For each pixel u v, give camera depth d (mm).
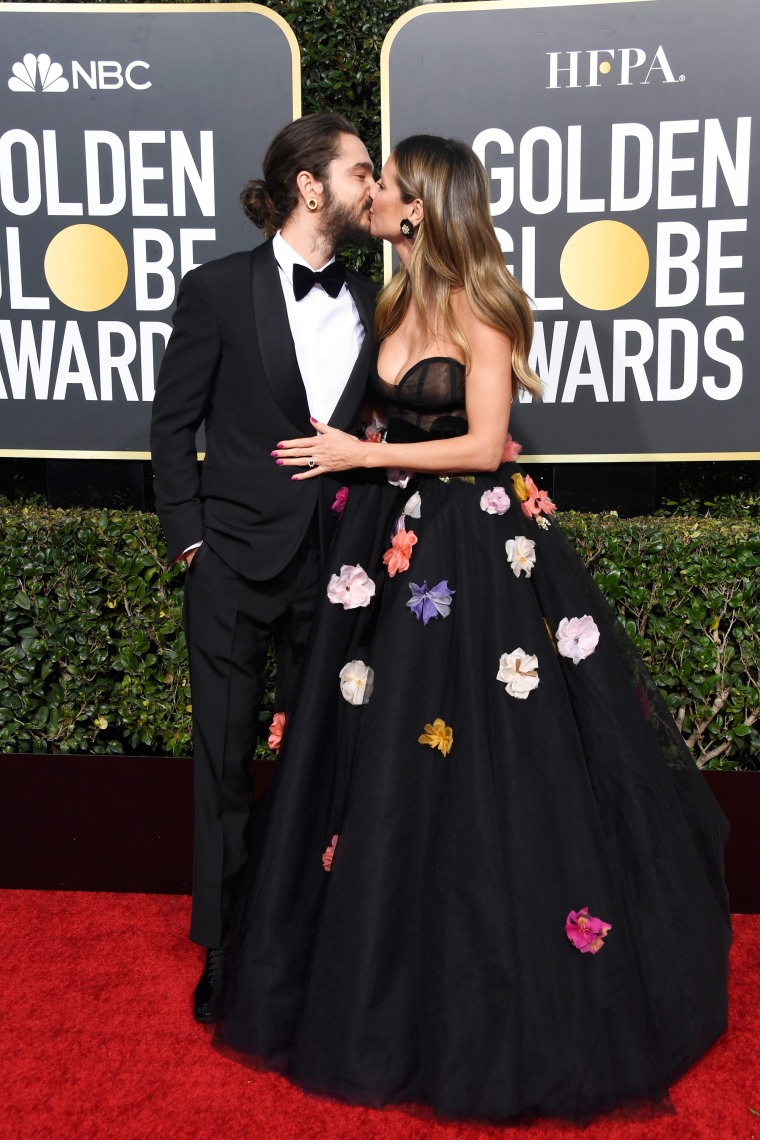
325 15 2658
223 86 2611
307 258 2066
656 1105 1714
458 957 1727
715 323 2631
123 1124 1706
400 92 2590
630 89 2541
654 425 2689
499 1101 1683
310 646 1977
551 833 1813
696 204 2582
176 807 2594
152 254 2699
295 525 2039
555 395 2697
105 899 2578
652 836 1896
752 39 2492
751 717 2547
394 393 2004
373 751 1828
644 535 2521
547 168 2596
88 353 2752
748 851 2488
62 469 2934
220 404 2064
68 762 2602
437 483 1978
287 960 1885
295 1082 1787
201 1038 1952
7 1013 2027
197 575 2086
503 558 1947
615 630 2135
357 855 1789
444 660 1878
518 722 1863
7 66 2633
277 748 2211
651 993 1823
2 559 2613
